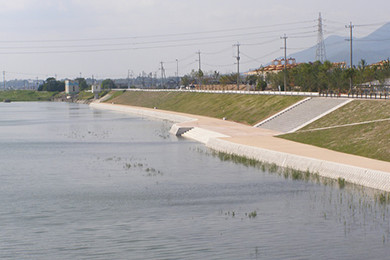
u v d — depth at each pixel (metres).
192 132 108.94
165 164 72.12
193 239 39.09
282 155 67.56
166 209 47.97
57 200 52.25
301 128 93.06
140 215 46.06
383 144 65.19
